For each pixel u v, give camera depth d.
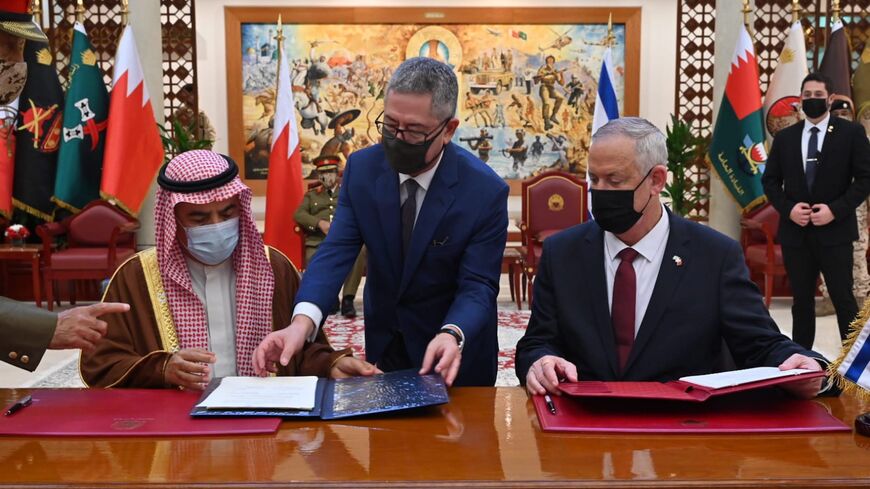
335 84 10.26
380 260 2.31
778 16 9.49
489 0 10.26
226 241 2.06
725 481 1.34
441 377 1.91
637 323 2.09
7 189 7.49
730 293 2.04
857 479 1.35
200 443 1.54
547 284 2.19
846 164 4.72
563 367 1.90
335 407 1.75
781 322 6.89
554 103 10.41
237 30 10.11
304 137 10.33
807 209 4.74
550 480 1.35
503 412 1.75
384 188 2.26
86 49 7.66
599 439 1.56
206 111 10.26
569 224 7.94
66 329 1.78
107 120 7.78
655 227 2.10
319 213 7.67
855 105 8.16
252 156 10.30
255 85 10.23
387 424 1.66
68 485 1.33
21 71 1.94
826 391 1.89
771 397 1.84
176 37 9.14
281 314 2.26
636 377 2.04
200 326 2.17
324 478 1.36
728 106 7.39
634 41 10.29
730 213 7.71
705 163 9.13
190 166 2.05
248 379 1.93
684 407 1.77
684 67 10.34
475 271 2.21
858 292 6.28
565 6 10.26
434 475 1.37
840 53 7.87
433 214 2.22
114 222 7.59
